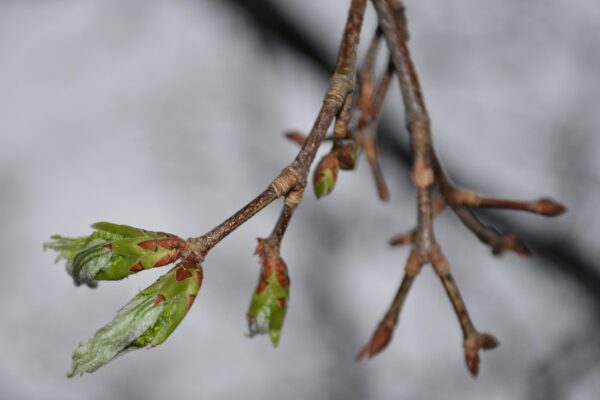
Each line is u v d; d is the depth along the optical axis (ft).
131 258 1.06
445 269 1.17
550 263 2.60
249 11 2.54
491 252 1.27
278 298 1.09
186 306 1.06
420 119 1.19
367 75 1.25
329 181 1.14
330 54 2.53
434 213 1.24
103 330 1.05
